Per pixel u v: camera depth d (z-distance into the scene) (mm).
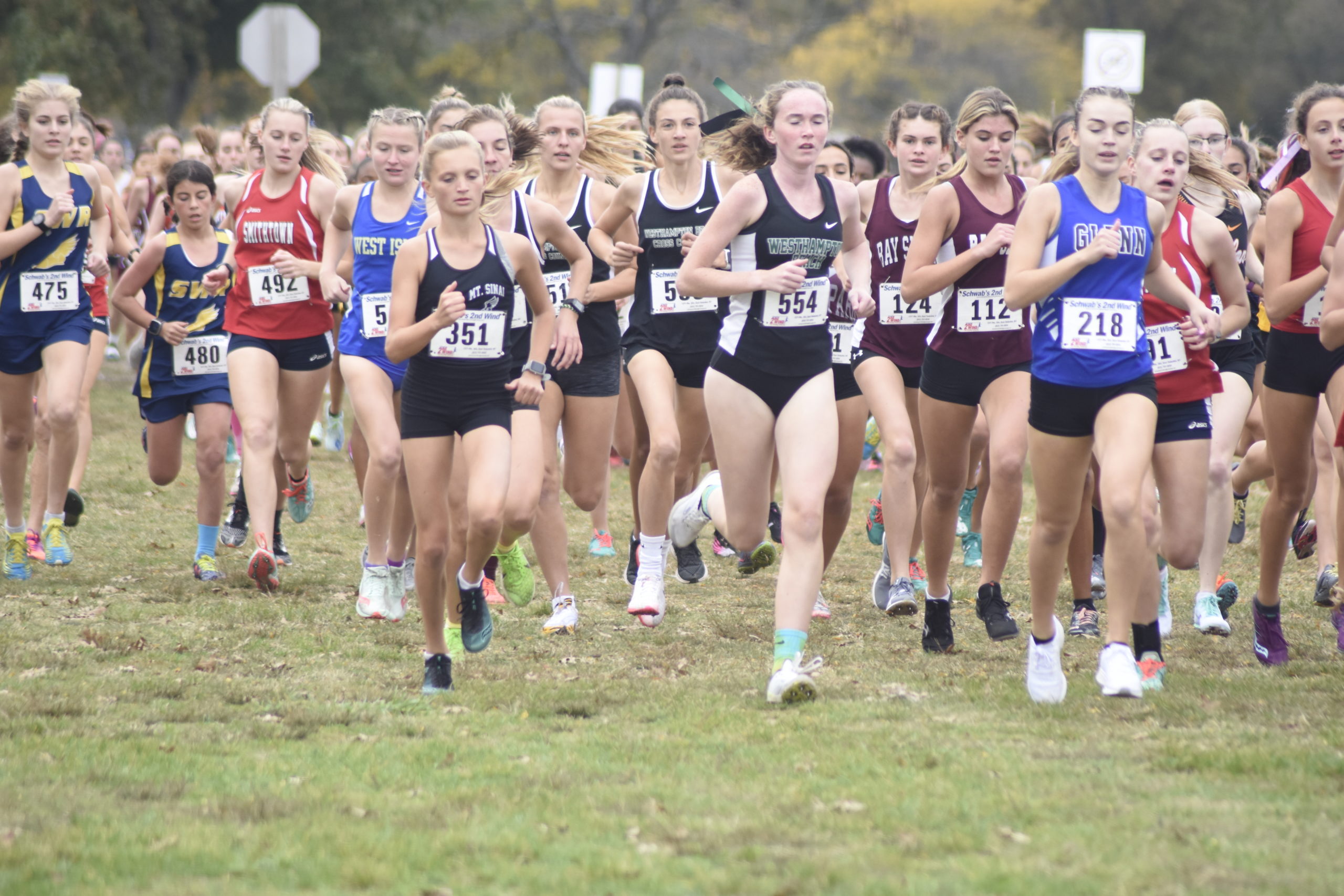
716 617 26953
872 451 48188
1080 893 12828
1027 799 15508
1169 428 21266
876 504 31312
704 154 27750
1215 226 22219
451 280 19578
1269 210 22594
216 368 29859
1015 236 19156
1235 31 170000
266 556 27516
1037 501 19609
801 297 19969
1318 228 22250
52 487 29766
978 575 31562
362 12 140625
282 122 27953
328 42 139250
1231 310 22422
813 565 20047
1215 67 170250
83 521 35281
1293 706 19688
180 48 128500
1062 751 17484
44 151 27891
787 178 20094
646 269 25922
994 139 22547
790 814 15164
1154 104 171875
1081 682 21422
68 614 25594
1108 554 19125
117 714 19281
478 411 19969
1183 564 21406
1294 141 24375
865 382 25156
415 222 25312
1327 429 27266
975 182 22969
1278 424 22656
